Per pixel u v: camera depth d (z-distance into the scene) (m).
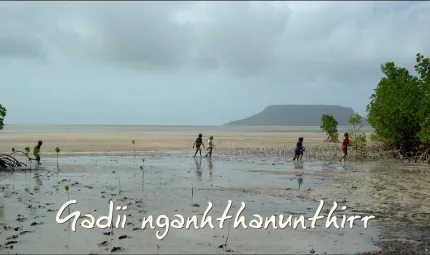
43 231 9.38
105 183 17.23
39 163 25.64
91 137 68.38
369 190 15.60
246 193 14.82
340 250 8.20
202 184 17.11
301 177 19.64
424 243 8.67
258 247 8.36
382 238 9.08
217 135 93.44
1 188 15.75
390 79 33.00
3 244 8.31
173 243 8.58
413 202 13.17
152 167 24.17
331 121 55.94
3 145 43.19
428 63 29.89
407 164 26.59
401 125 29.86
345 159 29.62
